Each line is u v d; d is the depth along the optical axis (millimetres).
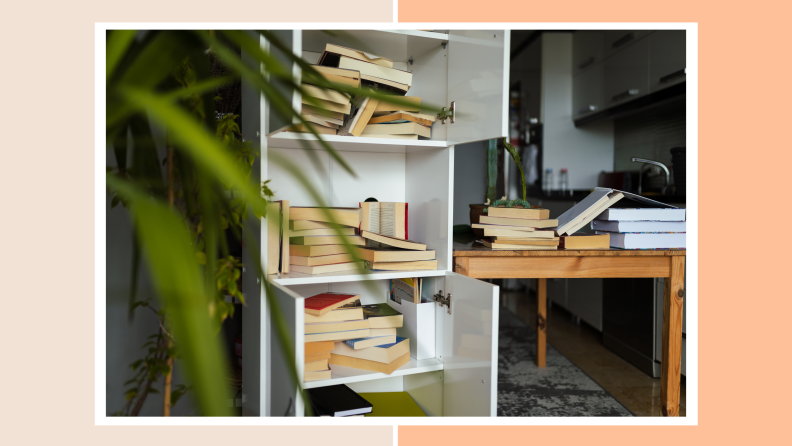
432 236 1720
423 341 1695
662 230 1799
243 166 1258
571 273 1726
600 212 1776
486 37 1407
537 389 2275
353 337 1552
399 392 1926
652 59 3027
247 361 1546
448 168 1628
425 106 559
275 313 472
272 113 1348
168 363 1161
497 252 1661
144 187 946
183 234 396
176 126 438
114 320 1575
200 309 371
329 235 1535
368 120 1562
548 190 4242
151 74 609
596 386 2314
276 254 1479
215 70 1155
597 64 3801
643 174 3562
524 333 3273
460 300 1533
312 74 589
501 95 1332
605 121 4285
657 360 2410
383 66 1544
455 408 1561
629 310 2662
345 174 1820
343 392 1604
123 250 1582
